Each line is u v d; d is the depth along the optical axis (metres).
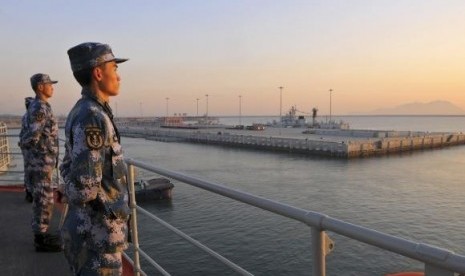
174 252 14.81
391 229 19.06
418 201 24.58
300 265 13.21
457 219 20.41
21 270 4.06
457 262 1.05
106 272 2.11
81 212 2.11
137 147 69.12
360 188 29.16
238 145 65.00
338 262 12.91
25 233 5.16
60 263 4.22
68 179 1.99
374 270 12.29
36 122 4.07
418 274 1.96
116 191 2.09
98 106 2.08
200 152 59.22
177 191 27.34
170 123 138.75
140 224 18.30
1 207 6.47
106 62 2.13
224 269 13.31
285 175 36.53
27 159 4.28
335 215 21.95
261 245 15.03
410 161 45.25
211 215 19.94
